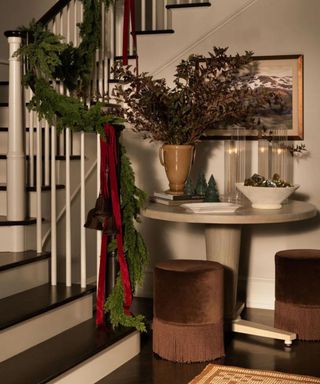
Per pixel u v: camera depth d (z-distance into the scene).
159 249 5.10
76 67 4.33
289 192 3.98
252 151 4.72
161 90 4.22
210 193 4.24
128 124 5.05
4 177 4.34
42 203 4.09
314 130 4.62
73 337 3.46
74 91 4.36
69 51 4.26
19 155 3.93
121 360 3.56
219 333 3.68
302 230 4.73
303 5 4.61
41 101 3.75
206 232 4.25
